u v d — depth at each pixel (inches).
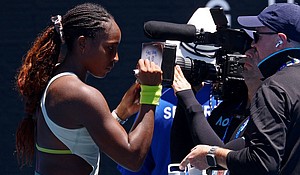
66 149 305.9
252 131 292.0
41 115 309.9
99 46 304.5
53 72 310.3
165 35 353.1
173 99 386.9
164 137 384.8
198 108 331.6
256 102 296.0
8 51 689.6
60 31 306.8
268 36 316.2
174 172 341.1
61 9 684.7
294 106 291.6
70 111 298.4
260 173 287.9
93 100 297.6
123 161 300.7
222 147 319.6
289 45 313.0
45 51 309.3
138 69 314.7
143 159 304.2
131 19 676.1
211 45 367.6
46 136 308.2
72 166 307.0
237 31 347.9
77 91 298.4
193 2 669.3
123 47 677.9
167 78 331.0
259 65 319.3
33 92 310.8
